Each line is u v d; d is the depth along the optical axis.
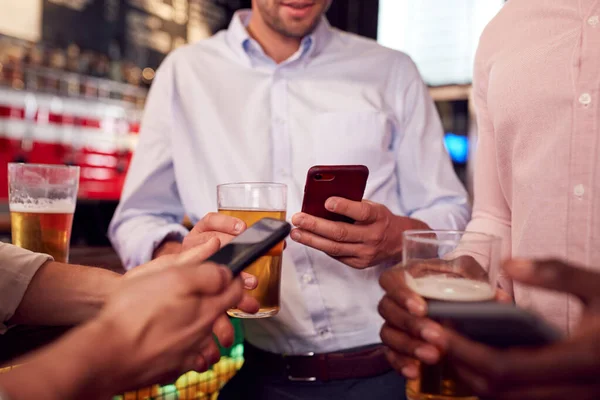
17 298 0.85
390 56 1.57
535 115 0.98
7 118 3.58
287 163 1.46
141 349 0.54
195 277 0.56
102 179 4.11
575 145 0.92
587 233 0.92
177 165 1.50
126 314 0.54
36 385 0.49
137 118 4.27
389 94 1.55
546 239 0.97
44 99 3.75
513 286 1.05
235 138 1.46
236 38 1.52
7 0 3.49
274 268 0.87
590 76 0.91
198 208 1.47
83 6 3.90
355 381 1.25
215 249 0.80
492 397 0.49
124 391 0.57
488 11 4.72
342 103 1.48
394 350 0.68
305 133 1.46
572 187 0.93
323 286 1.36
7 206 3.29
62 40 3.80
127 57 4.20
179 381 1.30
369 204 0.99
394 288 0.66
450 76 4.91
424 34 4.94
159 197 1.55
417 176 1.52
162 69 1.58
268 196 0.88
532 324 0.48
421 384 0.63
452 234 0.72
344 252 1.01
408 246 0.69
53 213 1.00
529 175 0.99
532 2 1.03
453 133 4.98
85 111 3.98
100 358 0.52
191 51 1.57
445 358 0.58
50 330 0.86
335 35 1.61
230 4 4.95
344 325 1.36
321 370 1.25
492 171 1.14
